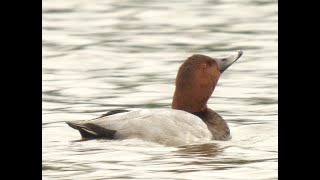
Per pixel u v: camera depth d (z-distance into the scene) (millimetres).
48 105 16641
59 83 18891
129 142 12812
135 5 31656
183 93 13969
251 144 13180
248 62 21188
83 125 12930
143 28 27078
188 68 14000
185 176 11102
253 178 11055
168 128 12977
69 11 30172
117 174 11180
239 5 31359
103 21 28344
